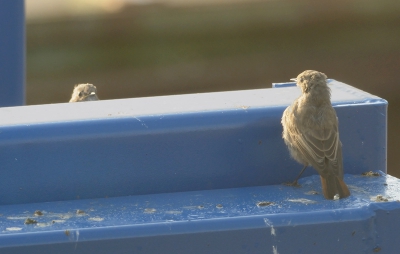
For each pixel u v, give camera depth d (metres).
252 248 8.29
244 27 37.16
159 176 9.65
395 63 33.31
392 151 25.98
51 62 33.94
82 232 8.04
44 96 31.20
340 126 10.24
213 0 39.78
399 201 8.58
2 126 9.30
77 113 9.91
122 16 37.97
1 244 7.92
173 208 8.87
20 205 9.35
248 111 9.80
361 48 34.59
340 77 32.16
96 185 9.55
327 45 35.34
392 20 36.91
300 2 38.69
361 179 9.90
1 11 12.78
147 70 33.34
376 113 10.23
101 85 32.03
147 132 9.48
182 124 9.55
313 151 9.87
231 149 9.80
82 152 9.44
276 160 10.02
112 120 9.45
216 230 8.18
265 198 9.23
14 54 12.95
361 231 8.39
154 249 8.16
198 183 9.79
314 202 8.88
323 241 8.37
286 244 8.32
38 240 7.97
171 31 37.06
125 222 8.28
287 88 11.46
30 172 9.41
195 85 32.03
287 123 9.90
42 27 36.78
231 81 32.25
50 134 9.31
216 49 35.34
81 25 37.22
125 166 9.55
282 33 36.72
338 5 38.50
